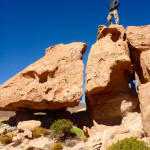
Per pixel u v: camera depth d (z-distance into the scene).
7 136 11.65
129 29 16.84
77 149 9.64
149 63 13.77
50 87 13.94
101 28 19.30
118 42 16.70
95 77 15.05
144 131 10.16
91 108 16.42
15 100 13.61
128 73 17.66
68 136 11.63
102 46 16.69
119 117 14.77
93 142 10.32
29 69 15.05
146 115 10.18
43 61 15.68
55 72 14.84
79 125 15.35
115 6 21.81
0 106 13.99
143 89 11.56
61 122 11.91
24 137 11.24
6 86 14.64
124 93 15.45
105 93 16.03
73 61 15.81
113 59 15.04
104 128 14.09
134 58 16.64
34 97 13.58
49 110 15.66
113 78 16.11
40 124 12.59
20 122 12.89
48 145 10.23
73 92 14.09
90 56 16.59
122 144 7.30
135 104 14.84
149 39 15.34
